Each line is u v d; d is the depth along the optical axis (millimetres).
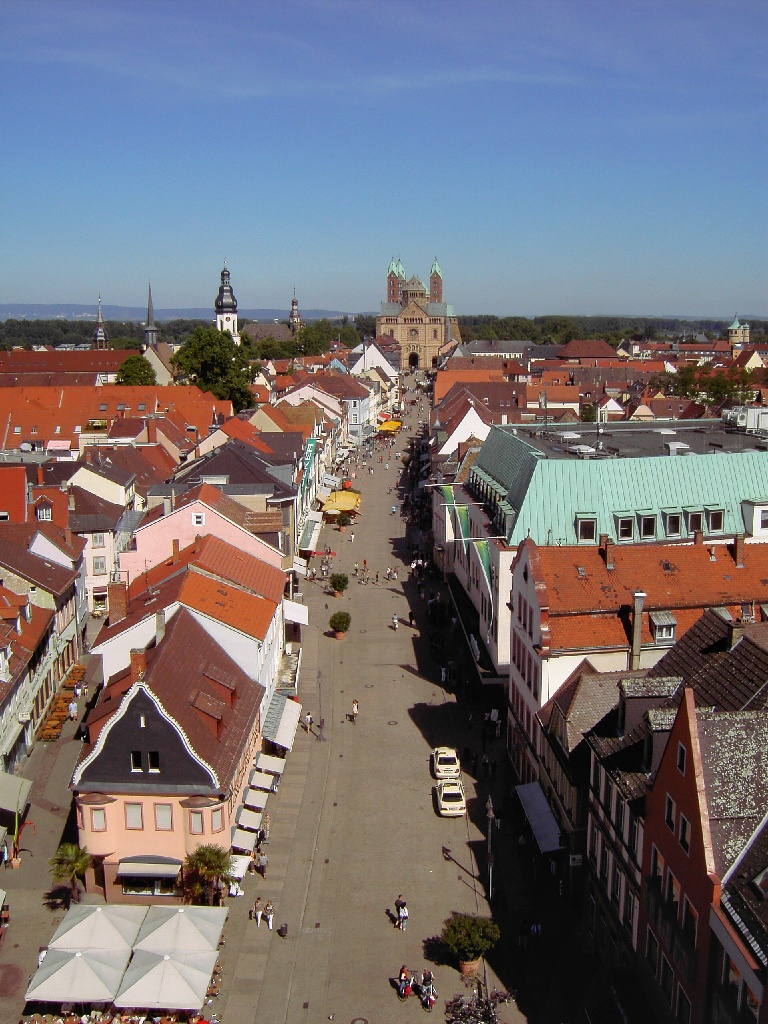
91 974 37406
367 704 71250
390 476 169500
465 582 85062
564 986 41188
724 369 194500
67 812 55938
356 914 46406
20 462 105375
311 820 55000
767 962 27219
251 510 85562
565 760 46438
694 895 32156
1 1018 38969
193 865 44219
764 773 32469
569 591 53688
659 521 65000
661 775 35312
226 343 183375
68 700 70562
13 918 45750
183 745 44750
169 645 50406
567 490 65125
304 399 182625
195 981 37531
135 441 132750
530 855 51562
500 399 172500
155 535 72312
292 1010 39844
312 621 90250
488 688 71562
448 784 56531
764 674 35906
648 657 52781
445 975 42094
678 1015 33812
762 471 67375
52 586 72062
